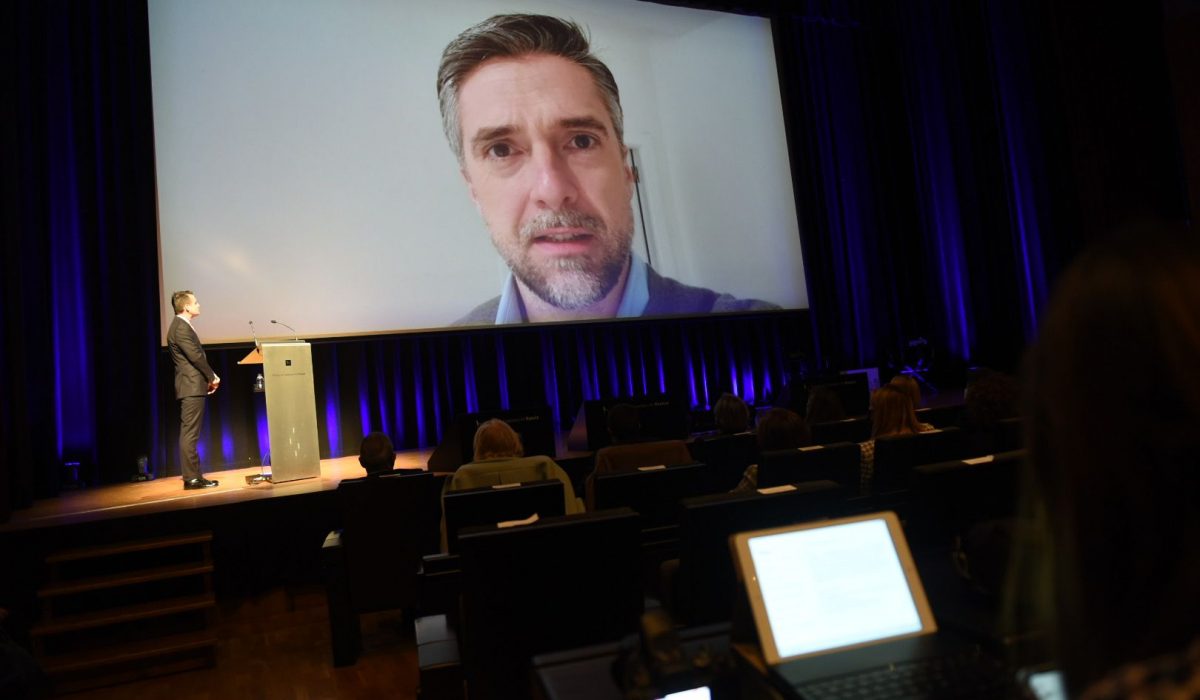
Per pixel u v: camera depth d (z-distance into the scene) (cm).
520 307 834
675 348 959
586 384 913
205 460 744
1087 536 59
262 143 750
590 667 134
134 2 723
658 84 923
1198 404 53
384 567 411
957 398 852
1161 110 902
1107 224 937
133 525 491
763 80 995
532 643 224
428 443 845
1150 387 56
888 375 994
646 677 110
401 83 805
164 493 596
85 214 703
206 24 739
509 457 376
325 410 804
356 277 773
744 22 991
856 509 250
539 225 847
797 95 1009
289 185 756
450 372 859
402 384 838
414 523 414
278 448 606
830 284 1008
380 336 779
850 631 131
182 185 720
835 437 466
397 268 789
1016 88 1021
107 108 717
